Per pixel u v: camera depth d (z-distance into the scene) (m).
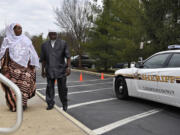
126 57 15.52
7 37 4.85
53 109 5.24
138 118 5.18
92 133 3.73
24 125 4.04
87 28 22.69
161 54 6.10
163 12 11.91
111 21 18.80
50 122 4.25
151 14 12.20
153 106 6.41
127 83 7.06
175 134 4.16
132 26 15.59
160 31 11.47
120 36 17.06
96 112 5.71
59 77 5.05
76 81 13.25
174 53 5.69
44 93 8.50
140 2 13.66
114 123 4.79
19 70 4.82
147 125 4.67
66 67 5.20
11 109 4.93
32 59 4.96
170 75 5.46
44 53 5.15
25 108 5.16
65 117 4.60
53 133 3.66
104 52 19.22
